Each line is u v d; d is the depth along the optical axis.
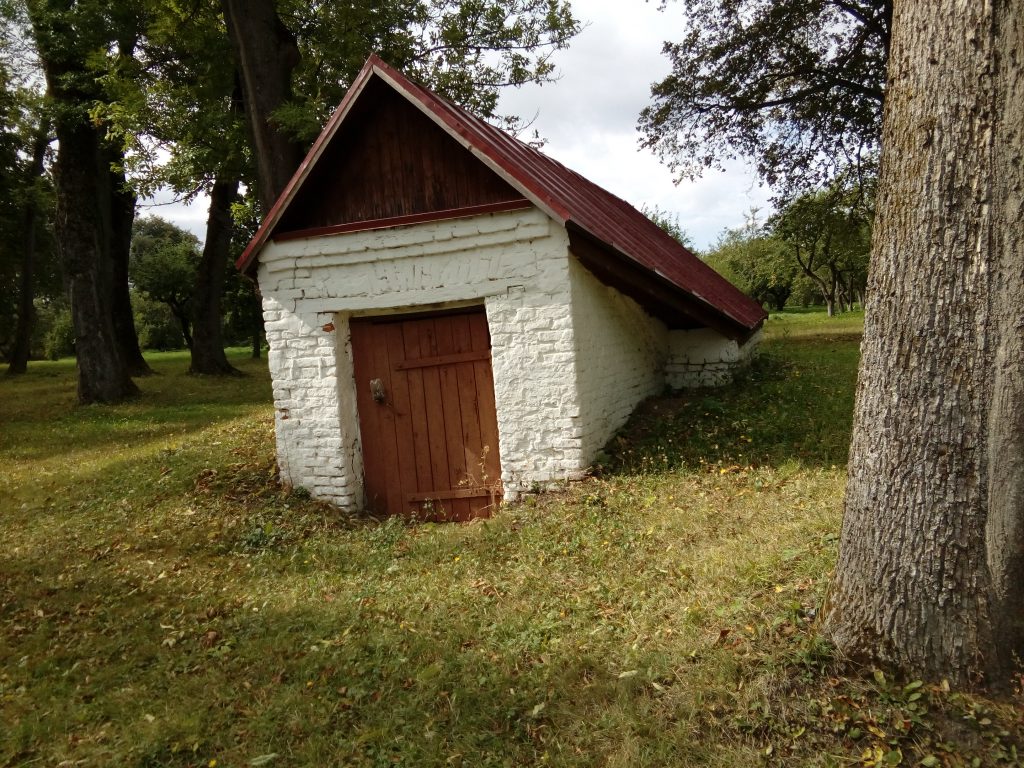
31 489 9.05
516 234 6.65
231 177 12.69
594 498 6.37
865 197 22.94
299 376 7.41
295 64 10.55
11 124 20.95
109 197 18.41
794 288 51.62
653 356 9.45
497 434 7.29
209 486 8.12
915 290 2.99
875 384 3.18
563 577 4.97
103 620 5.01
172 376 23.09
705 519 5.54
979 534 2.99
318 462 7.44
